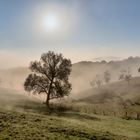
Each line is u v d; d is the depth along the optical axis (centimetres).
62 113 5862
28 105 6806
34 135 2748
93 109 8000
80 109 7500
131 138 3666
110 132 3806
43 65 7956
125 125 5169
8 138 2509
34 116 3916
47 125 3353
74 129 3350
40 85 7844
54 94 7850
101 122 5166
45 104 7631
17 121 3319
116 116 6912
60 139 2773
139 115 7231
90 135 3200
